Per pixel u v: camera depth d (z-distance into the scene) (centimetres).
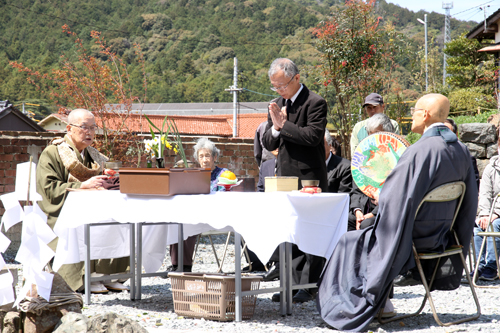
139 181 351
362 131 592
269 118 418
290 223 314
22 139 709
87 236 396
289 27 13900
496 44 2241
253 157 917
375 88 1146
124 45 11425
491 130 766
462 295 427
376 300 300
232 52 13000
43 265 281
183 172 346
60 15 13000
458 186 321
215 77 11981
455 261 339
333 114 1170
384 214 304
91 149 454
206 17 14900
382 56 1163
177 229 476
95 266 457
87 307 385
